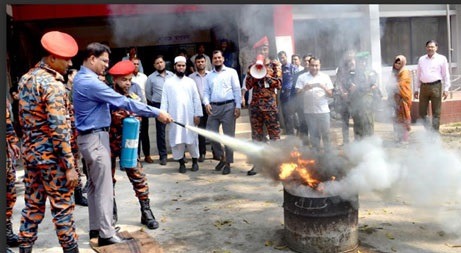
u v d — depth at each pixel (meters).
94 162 3.89
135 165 4.41
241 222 4.59
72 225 3.62
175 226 4.57
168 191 5.83
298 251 3.77
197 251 3.94
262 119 6.31
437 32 13.02
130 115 4.37
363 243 3.93
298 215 3.70
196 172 6.79
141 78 7.66
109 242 4.04
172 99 6.66
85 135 3.89
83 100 3.82
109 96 3.82
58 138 3.34
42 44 3.41
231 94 6.63
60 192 3.52
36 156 3.44
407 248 3.80
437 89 8.09
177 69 6.71
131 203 5.41
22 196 5.88
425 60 8.13
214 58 6.54
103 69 3.92
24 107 3.43
